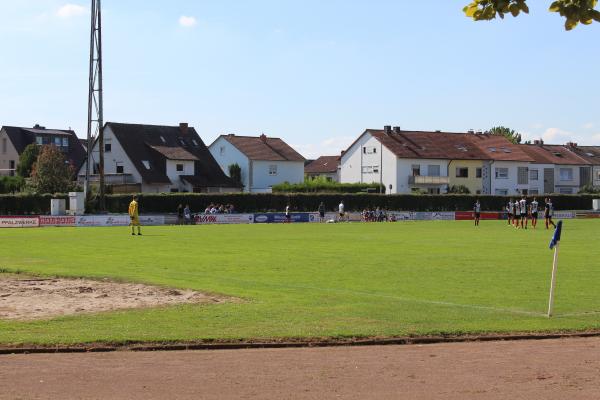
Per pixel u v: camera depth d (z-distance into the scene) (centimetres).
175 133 9319
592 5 673
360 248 3288
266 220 6962
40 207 6538
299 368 1029
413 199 8288
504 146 10700
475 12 706
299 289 1847
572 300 1686
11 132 9644
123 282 1980
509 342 1239
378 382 946
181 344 1185
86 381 947
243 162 9694
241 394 883
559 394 890
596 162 11425
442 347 1191
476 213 6084
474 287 1908
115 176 8406
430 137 10288
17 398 859
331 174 12244
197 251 3094
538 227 5688
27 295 1747
